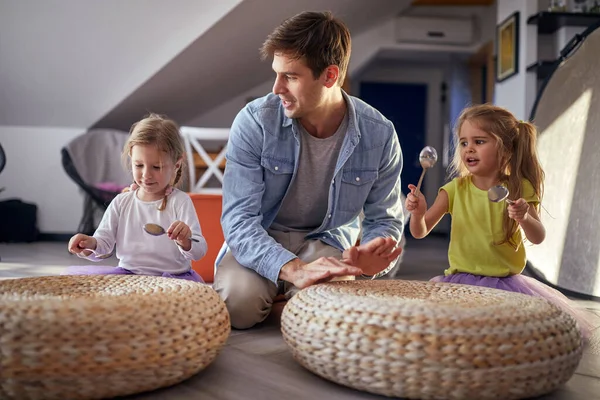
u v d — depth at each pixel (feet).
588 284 7.27
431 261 11.80
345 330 3.29
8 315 2.97
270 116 4.97
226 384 3.46
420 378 3.09
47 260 10.41
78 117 15.10
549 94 8.75
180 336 3.28
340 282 4.19
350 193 5.13
